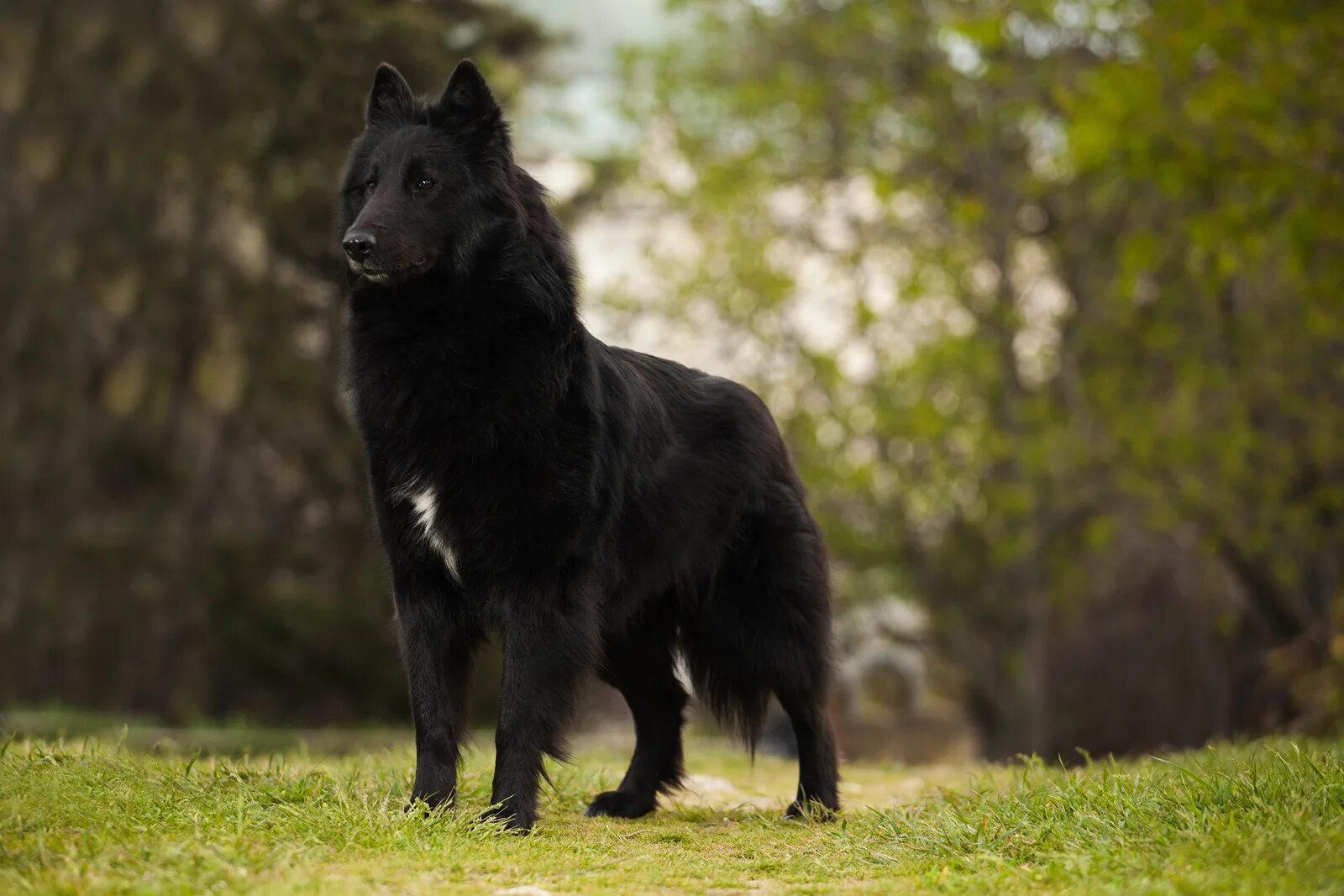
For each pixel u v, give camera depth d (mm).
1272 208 11977
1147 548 20859
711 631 5633
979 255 20188
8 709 16188
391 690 16109
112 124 18625
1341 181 10547
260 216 17438
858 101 19859
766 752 12234
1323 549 18156
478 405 4625
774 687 5629
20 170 18984
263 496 18500
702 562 5477
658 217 21094
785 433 19875
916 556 20672
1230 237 12219
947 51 19500
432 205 4816
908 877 3797
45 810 4008
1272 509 17578
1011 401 19234
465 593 4777
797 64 20375
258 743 10219
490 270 4809
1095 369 20000
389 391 4758
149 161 18047
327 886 3332
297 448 17750
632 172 19922
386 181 4855
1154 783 4582
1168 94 12883
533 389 4652
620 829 4895
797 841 4594
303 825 4035
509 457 4609
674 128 20656
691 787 6719
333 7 16891
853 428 19812
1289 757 4965
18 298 18422
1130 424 18297
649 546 5164
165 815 4113
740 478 5566
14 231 18859
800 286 20312
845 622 21750
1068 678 21656
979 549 21156
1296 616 18500
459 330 4719
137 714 16438
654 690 5684
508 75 17781
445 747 4715
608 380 5023
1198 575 20188
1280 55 11250
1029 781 5316
